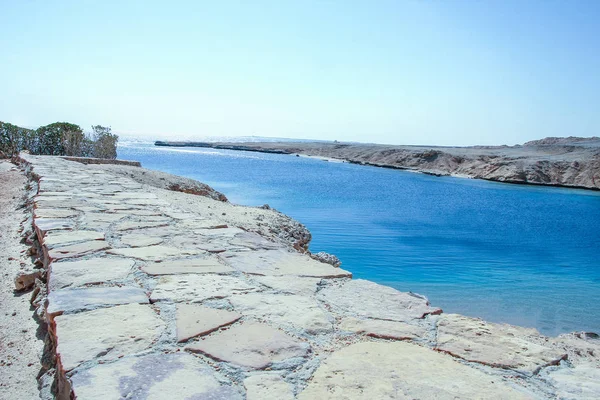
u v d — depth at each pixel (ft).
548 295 34.47
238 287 9.98
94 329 7.44
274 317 8.32
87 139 88.48
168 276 10.51
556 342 13.88
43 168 39.58
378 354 6.96
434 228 64.69
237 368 6.37
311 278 10.89
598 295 34.65
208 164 192.13
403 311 8.88
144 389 5.73
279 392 5.77
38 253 15.20
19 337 9.69
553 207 96.27
